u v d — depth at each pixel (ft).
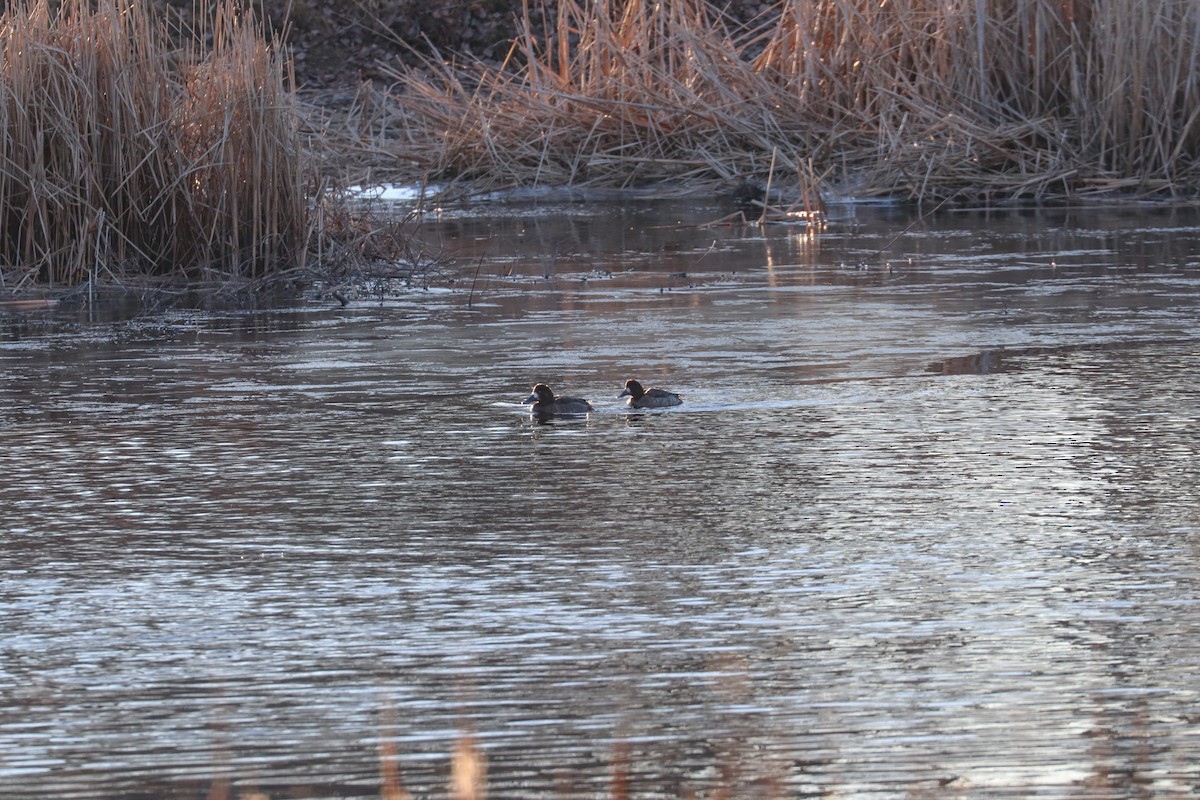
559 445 93.15
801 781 49.85
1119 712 54.75
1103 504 79.87
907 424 97.19
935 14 232.73
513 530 76.43
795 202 220.02
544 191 240.12
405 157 247.70
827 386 108.58
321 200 168.86
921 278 158.51
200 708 56.08
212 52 165.99
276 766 51.65
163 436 96.84
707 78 242.37
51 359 123.34
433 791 49.57
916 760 51.24
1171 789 49.08
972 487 83.15
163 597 67.67
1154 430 94.73
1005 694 56.29
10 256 161.27
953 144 226.79
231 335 133.59
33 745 53.42
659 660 59.77
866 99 238.89
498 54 310.04
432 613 65.16
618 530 76.23
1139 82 221.46
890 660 59.52
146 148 161.17
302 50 305.32
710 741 52.70
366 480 85.92
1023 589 67.36
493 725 54.24
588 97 244.22
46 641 62.75
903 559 71.46
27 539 76.23
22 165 157.99
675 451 91.35
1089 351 119.75
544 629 63.16
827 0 243.60
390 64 303.89
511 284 160.86
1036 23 229.04
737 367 115.55
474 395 107.45
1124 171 225.35
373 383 111.96
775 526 76.64
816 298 147.23
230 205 164.04
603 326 134.21
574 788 49.52
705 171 240.53
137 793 49.93
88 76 157.89
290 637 62.75
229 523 78.33
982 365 115.03
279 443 94.58
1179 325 129.90
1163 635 61.77
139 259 164.14
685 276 163.12
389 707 54.29
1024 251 177.06
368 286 160.76
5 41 158.92
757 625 63.31
